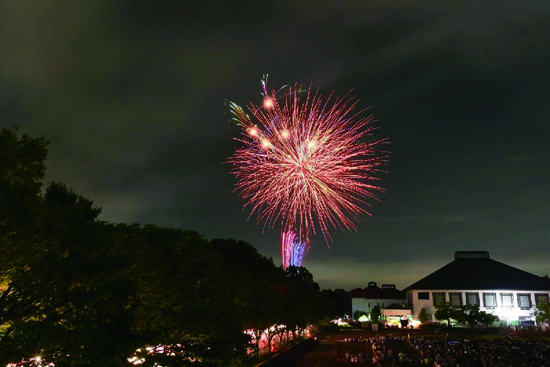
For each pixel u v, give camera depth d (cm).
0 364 1384
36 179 1750
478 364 6019
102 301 1673
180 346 2867
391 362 6344
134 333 1969
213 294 3177
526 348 7769
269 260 8444
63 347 1513
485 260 15925
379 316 15175
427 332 12450
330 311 13375
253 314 5006
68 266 1585
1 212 1430
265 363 5069
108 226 2238
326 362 6456
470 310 12725
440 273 15650
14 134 1698
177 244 3064
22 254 1512
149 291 2514
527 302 14338
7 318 1478
